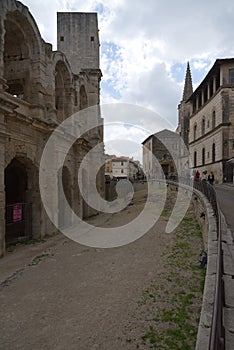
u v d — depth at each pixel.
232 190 30.95
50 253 16.89
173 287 11.21
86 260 15.45
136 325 8.72
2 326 8.95
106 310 9.72
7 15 18.03
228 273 7.08
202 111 56.94
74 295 11.02
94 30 38.41
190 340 7.83
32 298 10.87
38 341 8.12
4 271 13.82
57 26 38.38
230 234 10.85
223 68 46.75
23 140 18.41
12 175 23.22
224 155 45.50
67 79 26.48
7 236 19.80
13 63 20.88
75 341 8.05
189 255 14.96
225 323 4.83
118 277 12.66
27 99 20.56
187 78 77.25
